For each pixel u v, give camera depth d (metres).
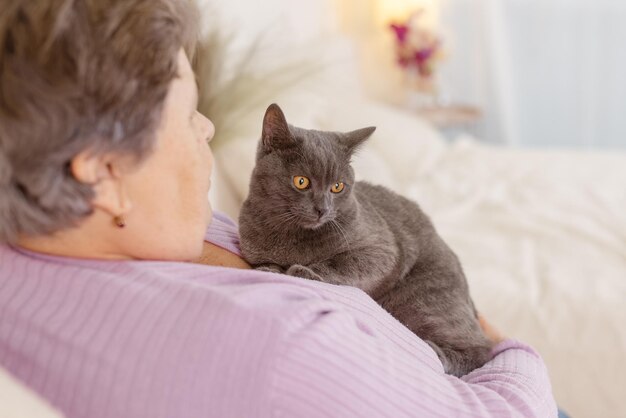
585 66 4.40
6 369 0.72
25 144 0.69
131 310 0.72
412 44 4.05
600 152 3.07
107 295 0.73
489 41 4.42
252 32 3.04
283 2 3.46
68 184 0.73
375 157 2.62
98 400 0.69
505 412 0.86
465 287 1.38
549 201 2.46
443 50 4.29
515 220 2.30
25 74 0.67
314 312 0.76
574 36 4.37
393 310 1.29
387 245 1.25
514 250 2.12
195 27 0.85
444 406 0.81
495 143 4.57
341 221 1.21
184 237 0.86
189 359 0.69
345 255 1.20
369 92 4.30
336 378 0.72
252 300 0.74
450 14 4.47
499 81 4.48
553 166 2.87
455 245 2.16
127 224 0.81
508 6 4.41
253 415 0.69
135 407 0.69
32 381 0.72
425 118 4.04
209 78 1.85
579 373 1.64
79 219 0.76
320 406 0.70
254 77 2.21
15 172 0.70
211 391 0.68
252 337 0.70
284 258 1.18
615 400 1.61
